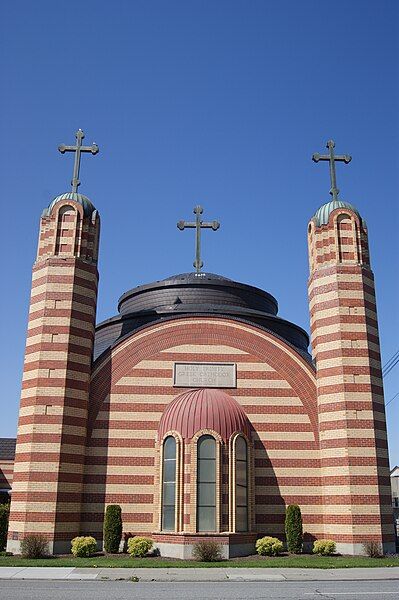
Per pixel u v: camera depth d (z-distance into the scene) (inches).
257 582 801.6
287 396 1286.9
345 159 1457.9
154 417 1258.0
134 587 741.3
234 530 1096.2
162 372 1294.3
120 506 1186.0
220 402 1186.0
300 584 781.9
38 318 1244.5
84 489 1192.2
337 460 1187.3
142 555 1079.6
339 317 1266.0
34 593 678.5
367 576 855.1
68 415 1187.3
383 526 1144.8
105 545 1139.3
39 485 1133.7
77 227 1318.9
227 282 1596.9
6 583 772.6
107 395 1261.1
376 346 1275.8
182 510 1099.3
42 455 1152.8
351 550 1120.2
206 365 1306.6
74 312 1250.6
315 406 1275.8
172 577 836.0
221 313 1462.8
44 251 1307.8
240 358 1314.0
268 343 1325.0
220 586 758.5
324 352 1261.1
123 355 1294.3
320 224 1359.5
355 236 1337.4
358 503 1149.7
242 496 1145.4
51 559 1022.4
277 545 1109.7
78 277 1277.1
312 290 1331.2
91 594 673.0
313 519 1203.2
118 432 1237.7
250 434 1203.2
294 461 1240.2
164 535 1103.6
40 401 1182.9
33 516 1114.7
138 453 1226.6
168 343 1316.4
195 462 1117.1
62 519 1128.8
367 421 1198.9
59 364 1209.4
